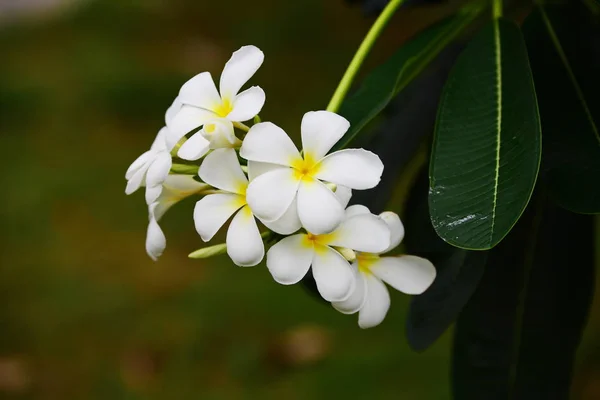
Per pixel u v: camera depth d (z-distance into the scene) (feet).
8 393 7.16
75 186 10.05
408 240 3.47
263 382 6.86
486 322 3.47
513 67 3.18
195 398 6.81
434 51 3.40
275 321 7.47
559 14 3.45
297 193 2.94
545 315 3.49
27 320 8.00
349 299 3.00
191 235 9.05
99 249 8.93
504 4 3.81
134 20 14.69
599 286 7.29
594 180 3.12
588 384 6.31
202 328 7.54
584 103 3.29
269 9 14.17
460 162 3.08
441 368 6.66
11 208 9.68
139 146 10.87
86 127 11.41
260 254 2.96
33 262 8.85
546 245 3.48
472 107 3.16
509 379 3.47
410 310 3.31
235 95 3.06
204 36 14.01
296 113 10.87
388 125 3.71
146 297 8.14
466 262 3.27
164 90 12.03
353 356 6.92
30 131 11.39
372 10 3.98
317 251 2.98
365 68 11.34
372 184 2.93
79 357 7.51
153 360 7.30
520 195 2.99
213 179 2.99
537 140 3.03
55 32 14.76
